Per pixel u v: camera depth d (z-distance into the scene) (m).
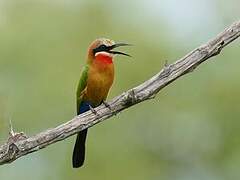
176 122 19.06
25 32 17.38
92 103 11.36
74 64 17.30
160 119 18.95
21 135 9.12
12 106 16.77
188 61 9.31
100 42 11.25
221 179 19.64
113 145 17.92
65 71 17.17
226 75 18.47
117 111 9.41
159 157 19.12
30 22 17.53
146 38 18.39
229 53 18.38
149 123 18.86
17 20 17.53
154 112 18.92
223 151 19.33
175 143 19.20
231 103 18.48
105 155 17.72
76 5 18.12
